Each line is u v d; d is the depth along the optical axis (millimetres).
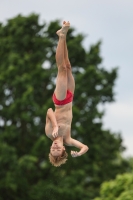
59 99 31562
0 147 74750
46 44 81188
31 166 74062
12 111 76625
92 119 80125
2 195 77000
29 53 82312
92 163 80000
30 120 76375
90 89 80625
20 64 78250
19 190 76438
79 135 79188
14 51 81125
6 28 82625
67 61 31906
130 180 60344
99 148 79375
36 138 79375
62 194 75625
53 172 78375
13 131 77000
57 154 31578
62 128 31594
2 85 78250
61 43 31141
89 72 79312
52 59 81812
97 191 82750
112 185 60875
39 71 78625
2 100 79750
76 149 77312
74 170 78562
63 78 31344
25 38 80562
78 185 76875
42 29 83062
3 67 79625
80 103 81188
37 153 76125
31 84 77875
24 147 78938
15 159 74375
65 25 30938
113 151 83875
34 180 79250
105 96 82188
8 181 73938
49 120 31703
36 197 75375
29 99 75812
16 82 76688
